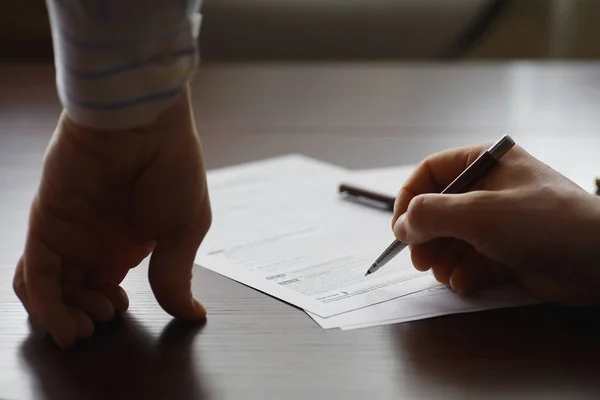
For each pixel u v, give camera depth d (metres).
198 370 0.52
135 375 0.51
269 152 1.13
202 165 0.54
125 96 0.46
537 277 0.61
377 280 0.66
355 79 1.62
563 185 0.59
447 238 0.63
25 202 0.88
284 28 1.98
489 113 1.33
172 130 0.51
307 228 0.80
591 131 1.21
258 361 0.53
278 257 0.72
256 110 1.38
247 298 0.63
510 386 0.49
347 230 0.80
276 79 1.63
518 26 2.03
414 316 0.59
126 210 0.54
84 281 0.57
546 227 0.56
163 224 0.54
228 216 0.84
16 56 1.90
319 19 1.98
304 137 1.21
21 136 1.17
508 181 0.61
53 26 0.46
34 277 0.53
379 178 0.98
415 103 1.42
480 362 0.52
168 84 0.47
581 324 0.58
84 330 0.55
